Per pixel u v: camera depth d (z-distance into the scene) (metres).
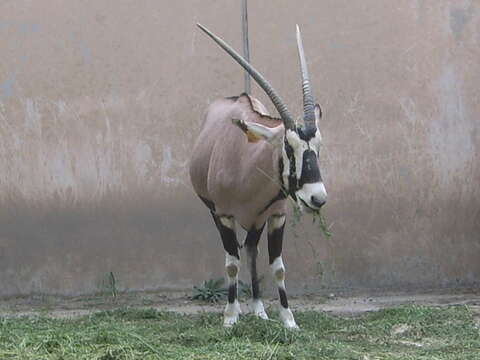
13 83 13.64
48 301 13.42
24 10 13.65
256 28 13.79
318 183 8.90
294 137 9.02
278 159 9.26
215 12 13.77
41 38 13.67
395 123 13.85
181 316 11.45
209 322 10.62
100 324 10.53
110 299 13.40
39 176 13.68
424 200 13.87
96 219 13.74
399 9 13.85
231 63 13.80
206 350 8.73
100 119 13.72
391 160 13.85
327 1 13.83
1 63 13.62
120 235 13.75
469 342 9.27
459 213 13.92
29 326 10.31
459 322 10.38
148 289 13.77
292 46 13.78
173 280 13.79
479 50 13.89
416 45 13.85
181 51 13.76
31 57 13.66
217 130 10.72
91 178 13.72
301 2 13.79
